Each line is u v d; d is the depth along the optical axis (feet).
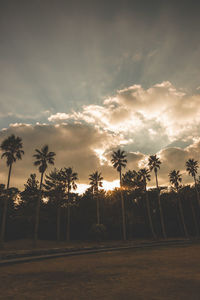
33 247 146.41
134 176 257.96
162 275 43.98
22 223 227.40
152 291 32.09
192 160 249.14
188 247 121.70
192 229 264.52
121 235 249.55
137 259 72.90
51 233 234.38
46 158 160.04
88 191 263.29
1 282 40.34
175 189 253.65
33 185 234.58
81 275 46.42
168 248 118.32
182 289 32.83
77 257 83.46
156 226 256.32
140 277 42.70
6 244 156.35
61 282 39.88
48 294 31.96
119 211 244.63
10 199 230.89
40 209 229.86
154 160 226.99
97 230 197.67
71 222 240.12
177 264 58.85
